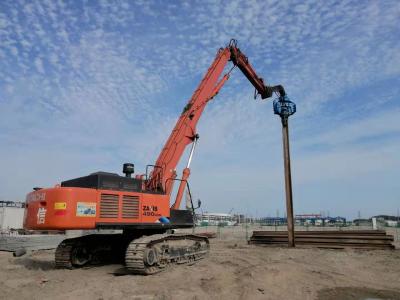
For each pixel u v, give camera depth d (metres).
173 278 10.24
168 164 14.01
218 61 16.42
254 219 81.94
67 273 11.75
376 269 12.60
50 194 11.08
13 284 10.20
